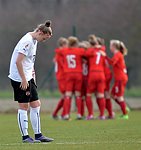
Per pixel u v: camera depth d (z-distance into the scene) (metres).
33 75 28.66
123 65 49.31
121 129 36.66
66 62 49.22
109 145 26.00
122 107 49.22
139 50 76.06
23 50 27.66
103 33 74.00
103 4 79.56
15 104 66.50
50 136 32.09
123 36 75.19
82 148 24.75
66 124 42.72
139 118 49.22
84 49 49.25
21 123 28.41
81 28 73.81
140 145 25.98
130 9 77.06
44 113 60.75
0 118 51.47
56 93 75.06
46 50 82.19
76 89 49.25
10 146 26.41
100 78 48.47
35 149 24.72
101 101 48.78
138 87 77.75
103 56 48.88
